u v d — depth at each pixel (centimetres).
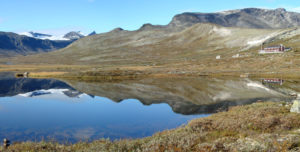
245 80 7000
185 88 5578
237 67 10494
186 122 2478
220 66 11425
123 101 4081
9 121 2623
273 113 1739
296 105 1742
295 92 4466
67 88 6197
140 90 5469
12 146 1046
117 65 17125
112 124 2422
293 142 849
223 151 819
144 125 2361
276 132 1159
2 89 6144
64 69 14350
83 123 2492
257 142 877
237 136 1126
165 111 3166
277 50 12662
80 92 5391
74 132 2130
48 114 3038
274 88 5191
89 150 953
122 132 2095
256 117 1512
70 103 3959
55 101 4191
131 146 972
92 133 2083
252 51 15638
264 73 8144
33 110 3353
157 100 4116
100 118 2745
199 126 1529
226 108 3291
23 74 10412
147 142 1077
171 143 905
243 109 2178
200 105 3581
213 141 938
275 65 9756
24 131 2189
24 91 5750
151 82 7075
